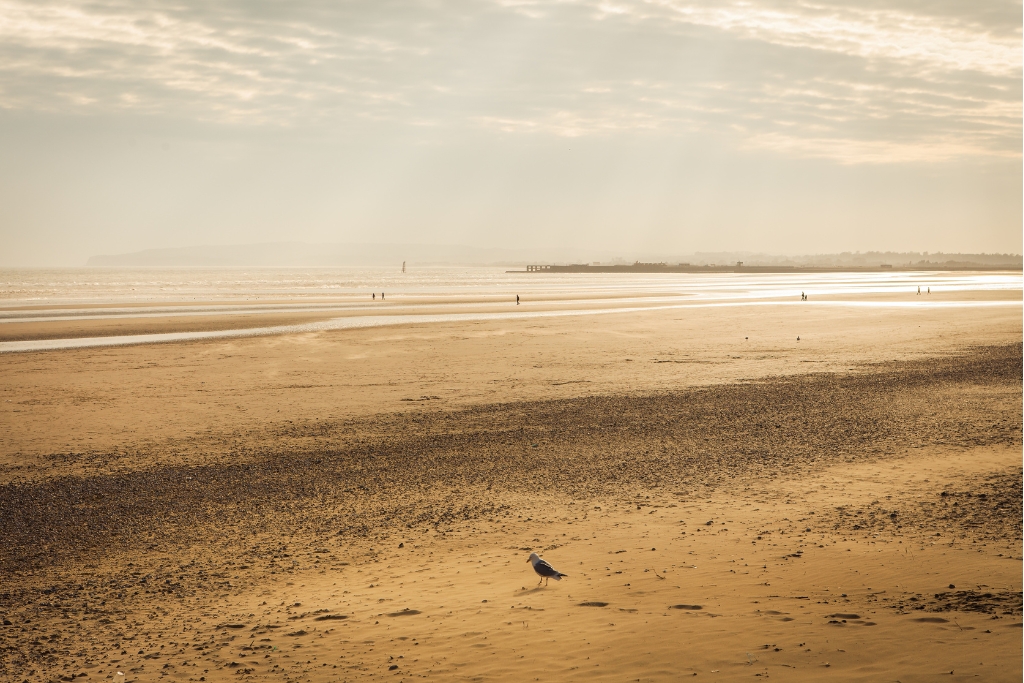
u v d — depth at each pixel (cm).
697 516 1540
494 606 1048
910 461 1936
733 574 1148
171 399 3058
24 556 1420
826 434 2298
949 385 3181
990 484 1680
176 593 1221
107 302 9875
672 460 2045
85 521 1620
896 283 17375
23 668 932
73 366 4006
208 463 2086
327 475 1964
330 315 7481
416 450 2216
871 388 3136
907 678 708
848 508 1539
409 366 3988
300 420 2645
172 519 1630
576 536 1443
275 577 1286
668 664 786
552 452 2170
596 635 895
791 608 964
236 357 4362
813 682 713
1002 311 7494
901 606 950
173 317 7219
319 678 830
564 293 12862
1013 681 682
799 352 4469
